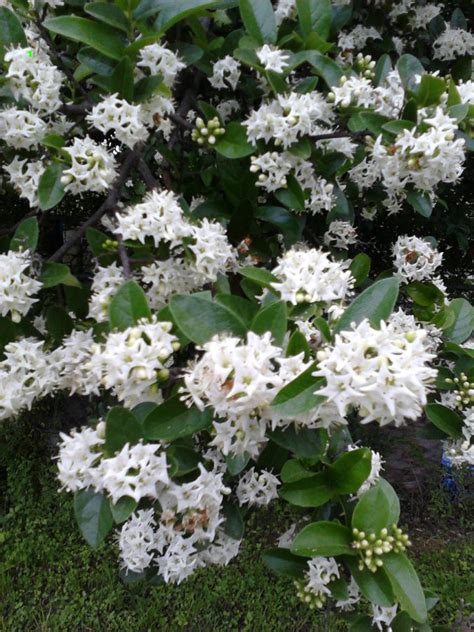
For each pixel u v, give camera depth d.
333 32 0.84
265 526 1.13
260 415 0.37
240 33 0.73
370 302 0.39
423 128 0.58
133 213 0.53
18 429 1.31
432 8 1.13
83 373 0.53
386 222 1.42
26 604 1.01
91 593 1.03
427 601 0.55
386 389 0.32
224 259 0.54
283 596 1.02
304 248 0.71
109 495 0.40
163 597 1.00
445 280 1.66
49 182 0.55
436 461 1.47
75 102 0.68
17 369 0.51
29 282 0.51
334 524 0.42
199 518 0.44
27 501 1.22
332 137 0.65
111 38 0.54
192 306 0.39
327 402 0.35
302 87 0.62
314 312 0.43
